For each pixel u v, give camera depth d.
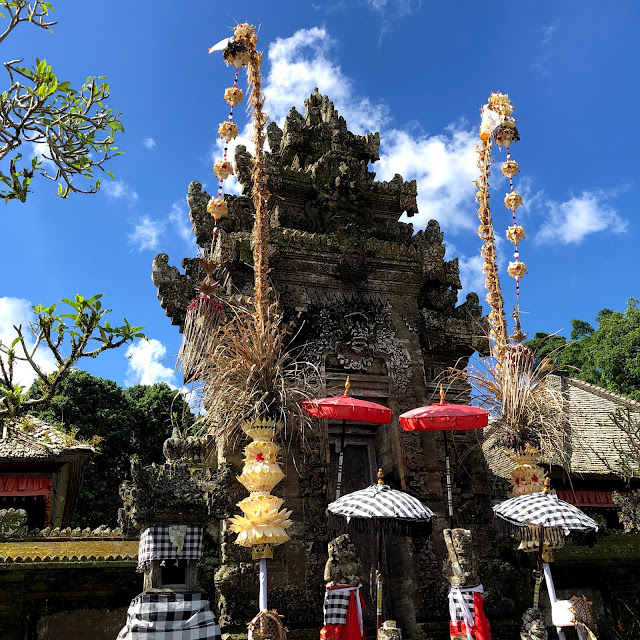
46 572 11.08
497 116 12.57
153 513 7.69
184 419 10.89
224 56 10.74
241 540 8.34
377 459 13.53
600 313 35.66
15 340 8.67
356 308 13.91
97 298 8.98
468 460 13.50
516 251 12.15
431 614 11.87
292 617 11.00
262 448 8.99
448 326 14.84
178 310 13.12
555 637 12.95
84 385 34.47
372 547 12.67
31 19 8.56
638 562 14.30
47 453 18.14
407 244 15.46
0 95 8.62
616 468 17.36
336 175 15.05
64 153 9.14
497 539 12.99
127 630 7.18
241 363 9.54
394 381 13.55
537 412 10.84
